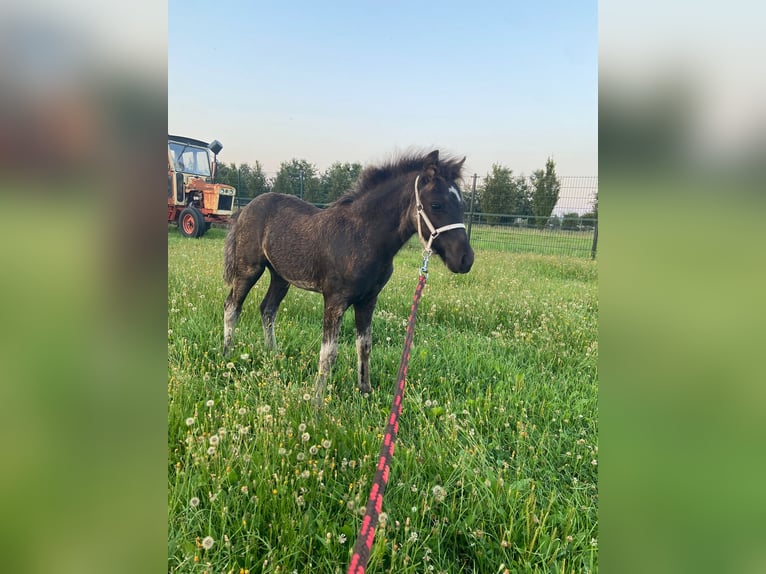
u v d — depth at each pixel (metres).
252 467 2.20
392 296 6.01
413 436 2.76
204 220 12.62
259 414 2.62
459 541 2.00
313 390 3.19
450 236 2.99
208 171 14.39
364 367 3.48
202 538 1.84
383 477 1.39
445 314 5.41
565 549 1.92
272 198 3.95
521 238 13.78
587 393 3.44
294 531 1.86
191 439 2.22
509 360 4.02
